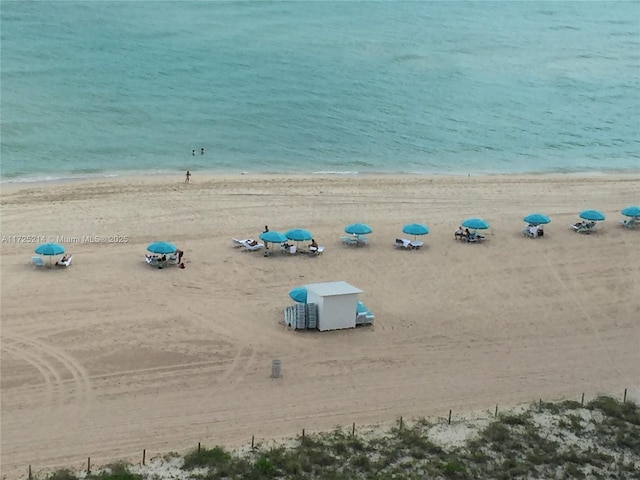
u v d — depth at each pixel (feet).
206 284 147.13
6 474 90.99
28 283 143.13
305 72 336.08
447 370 121.80
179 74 319.88
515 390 116.67
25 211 177.78
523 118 298.97
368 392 113.80
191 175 214.90
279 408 108.37
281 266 157.07
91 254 157.17
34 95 279.69
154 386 112.37
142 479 90.07
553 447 100.63
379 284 152.15
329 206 192.65
